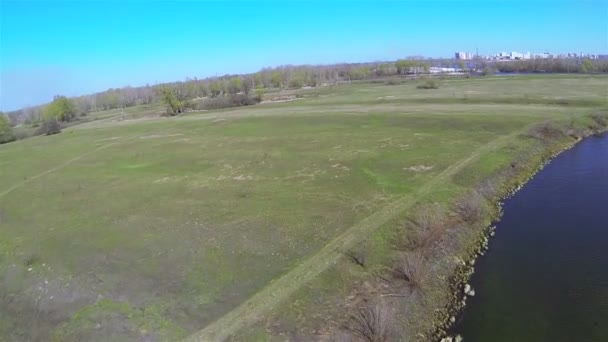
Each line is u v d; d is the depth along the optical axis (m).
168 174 44.59
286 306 20.14
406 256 23.17
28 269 26.97
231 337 18.45
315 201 33.25
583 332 17.80
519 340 17.67
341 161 43.44
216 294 21.92
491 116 59.03
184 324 19.84
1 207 39.78
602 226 26.94
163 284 23.41
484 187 34.25
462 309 20.00
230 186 38.88
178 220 31.89
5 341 20.56
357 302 20.28
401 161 41.59
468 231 27.47
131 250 27.75
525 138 46.38
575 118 54.25
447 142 47.38
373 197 32.78
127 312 21.23
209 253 26.31
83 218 34.34
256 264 24.50
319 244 26.06
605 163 39.62
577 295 20.25
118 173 46.94
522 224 28.31
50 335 20.48
